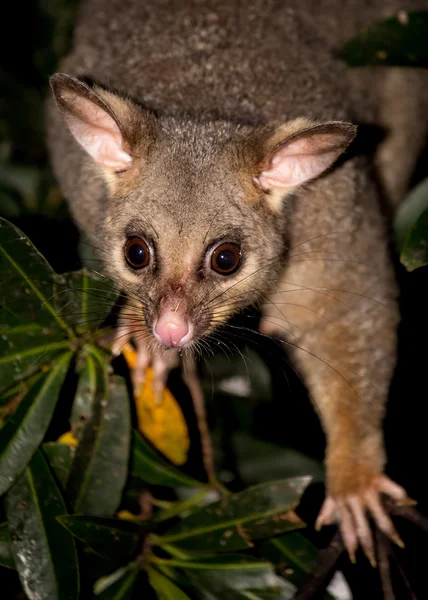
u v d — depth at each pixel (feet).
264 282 1.76
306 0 2.07
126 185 1.72
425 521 1.76
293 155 1.73
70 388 1.77
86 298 1.59
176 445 1.77
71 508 1.57
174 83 1.85
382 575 1.69
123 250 1.71
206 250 1.68
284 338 1.92
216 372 2.02
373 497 1.80
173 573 1.63
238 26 1.94
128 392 1.66
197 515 1.63
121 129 1.69
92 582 1.57
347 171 1.85
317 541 1.97
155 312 1.66
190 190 1.67
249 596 1.62
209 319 1.70
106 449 1.59
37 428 1.53
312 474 1.96
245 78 1.85
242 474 1.97
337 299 1.84
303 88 1.88
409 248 1.56
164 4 2.02
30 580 1.48
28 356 1.55
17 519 1.51
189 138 1.70
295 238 1.81
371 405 1.88
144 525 1.65
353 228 1.83
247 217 1.70
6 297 1.54
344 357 1.86
